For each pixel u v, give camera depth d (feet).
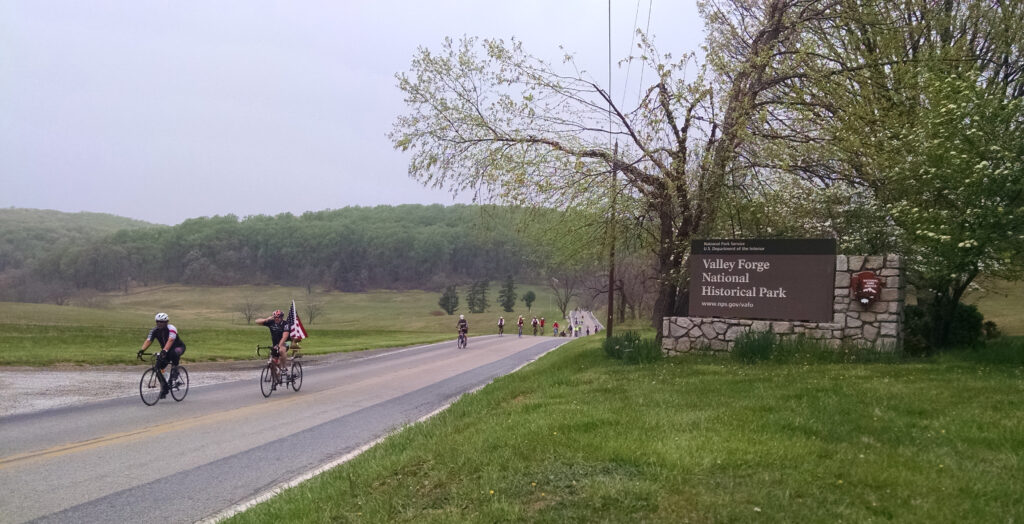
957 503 13.99
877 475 15.72
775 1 48.62
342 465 22.36
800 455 17.60
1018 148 35.37
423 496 16.71
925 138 40.88
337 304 513.45
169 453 26.20
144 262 590.96
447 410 34.60
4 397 41.27
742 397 27.94
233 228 640.99
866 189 50.16
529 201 47.19
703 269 46.42
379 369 69.77
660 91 45.47
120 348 82.33
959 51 51.83
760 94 51.65
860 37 52.85
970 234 36.01
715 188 46.37
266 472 23.18
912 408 23.86
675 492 14.82
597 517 13.71
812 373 34.17
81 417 34.53
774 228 52.65
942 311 44.14
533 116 47.85
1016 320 73.56
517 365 75.25
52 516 17.88
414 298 540.93
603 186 47.16
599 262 55.72
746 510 13.57
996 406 23.62
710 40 52.44
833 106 49.08
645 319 195.11
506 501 15.14
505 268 586.86
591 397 31.14
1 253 563.48
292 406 40.14
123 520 17.63
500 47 47.34
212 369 64.85
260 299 526.16
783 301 43.91
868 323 41.11
